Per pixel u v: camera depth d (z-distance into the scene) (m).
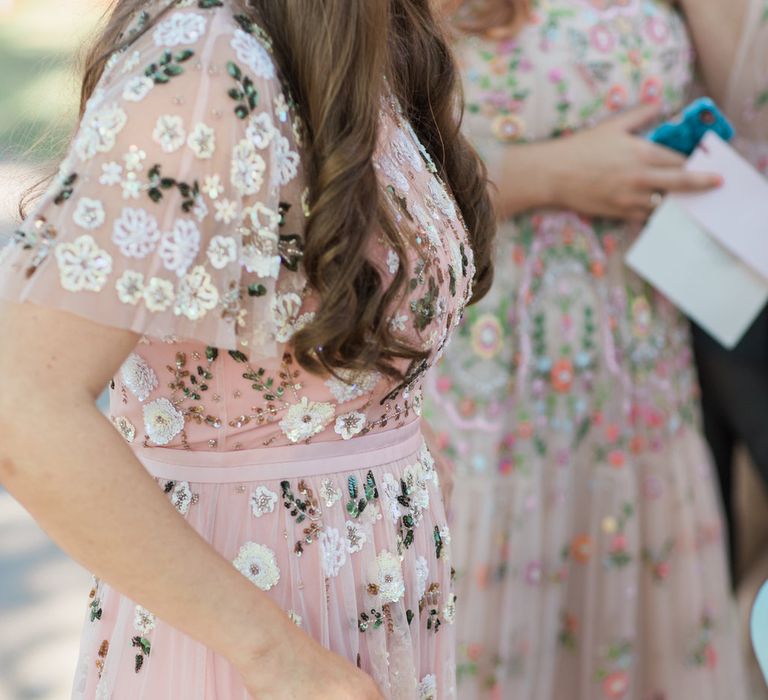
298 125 1.28
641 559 2.68
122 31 1.34
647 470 2.65
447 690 1.62
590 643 2.64
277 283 1.28
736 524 3.07
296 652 1.23
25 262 1.15
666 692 2.70
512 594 2.59
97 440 1.14
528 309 2.55
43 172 1.61
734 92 2.65
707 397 2.84
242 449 1.36
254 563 1.34
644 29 2.55
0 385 1.12
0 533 4.21
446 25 1.82
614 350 2.58
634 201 2.50
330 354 1.29
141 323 1.16
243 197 1.21
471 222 1.78
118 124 1.16
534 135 2.52
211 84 1.19
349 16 1.27
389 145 1.46
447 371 2.57
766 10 2.56
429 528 1.55
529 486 2.57
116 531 1.14
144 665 1.36
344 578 1.39
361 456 1.43
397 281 1.33
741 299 2.54
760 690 2.92
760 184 2.50
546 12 2.48
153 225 1.16
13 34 8.62
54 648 3.52
